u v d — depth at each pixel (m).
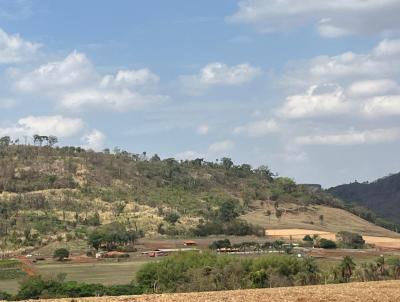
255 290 54.41
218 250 169.25
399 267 113.88
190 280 102.44
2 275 135.75
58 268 147.25
